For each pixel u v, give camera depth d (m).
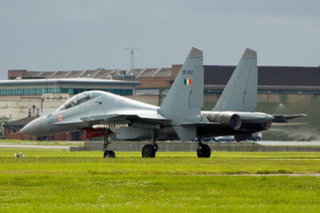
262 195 78.81
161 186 86.19
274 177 95.69
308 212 66.62
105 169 107.12
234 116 147.88
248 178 93.88
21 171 104.19
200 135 151.50
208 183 88.94
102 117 151.62
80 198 76.25
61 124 161.50
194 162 127.06
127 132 154.00
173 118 148.75
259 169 108.31
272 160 137.50
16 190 82.94
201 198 76.62
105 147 155.00
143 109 154.00
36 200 74.81
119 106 155.50
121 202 73.50
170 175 98.75
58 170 105.94
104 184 88.12
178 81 148.75
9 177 93.88
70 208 68.62
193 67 147.00
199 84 146.62
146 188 84.62
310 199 75.88
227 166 114.81
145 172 102.44
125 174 99.94
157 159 138.88
